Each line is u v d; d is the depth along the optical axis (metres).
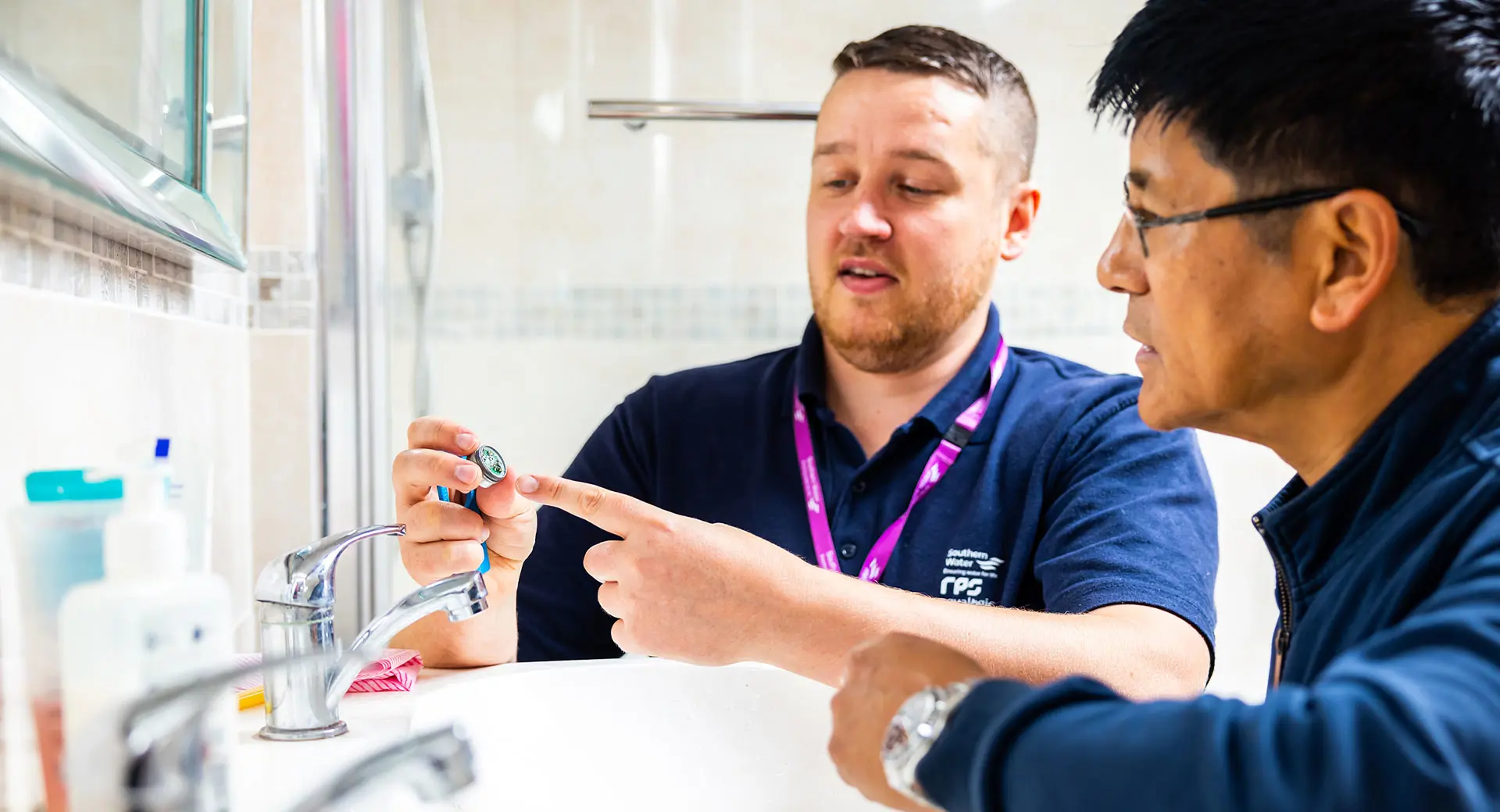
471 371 2.08
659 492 1.36
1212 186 0.54
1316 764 0.33
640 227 2.12
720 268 2.14
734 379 1.41
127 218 0.61
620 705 0.90
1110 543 1.04
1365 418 0.54
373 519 1.23
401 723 0.74
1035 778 0.38
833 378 1.38
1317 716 0.34
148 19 0.73
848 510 1.28
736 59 2.13
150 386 0.73
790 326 2.15
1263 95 0.51
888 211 1.29
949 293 1.30
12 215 0.50
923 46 1.34
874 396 1.36
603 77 2.10
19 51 0.53
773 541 1.28
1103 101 0.61
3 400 0.49
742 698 0.90
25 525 0.43
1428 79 0.49
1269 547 0.58
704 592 0.76
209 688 0.38
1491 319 0.51
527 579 1.29
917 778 0.43
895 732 0.44
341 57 1.17
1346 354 0.53
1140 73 0.57
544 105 2.09
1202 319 0.55
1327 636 0.50
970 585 1.20
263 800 0.57
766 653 0.77
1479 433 0.48
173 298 0.81
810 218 1.39
